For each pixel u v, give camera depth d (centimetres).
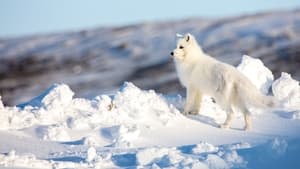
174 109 3644
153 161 2344
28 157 2338
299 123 3378
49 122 3278
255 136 3112
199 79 3597
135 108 3459
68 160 2430
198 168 2166
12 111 3256
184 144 2939
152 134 3138
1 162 2244
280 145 2278
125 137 2972
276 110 3772
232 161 2244
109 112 3362
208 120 3575
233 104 3381
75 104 3469
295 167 2120
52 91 3484
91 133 3116
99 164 2308
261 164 2212
